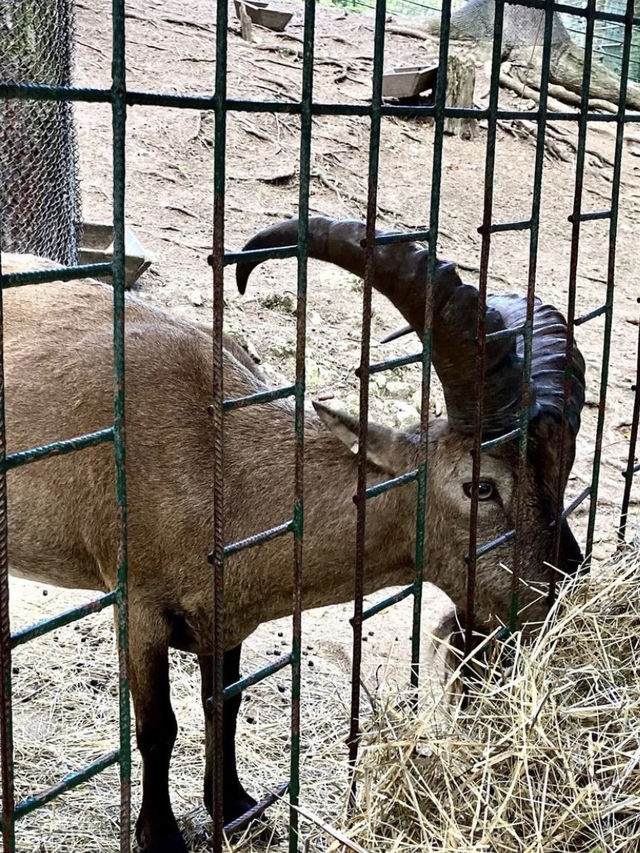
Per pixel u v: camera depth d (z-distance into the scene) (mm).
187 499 3547
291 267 9359
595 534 6395
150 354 3750
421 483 3133
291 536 3572
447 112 2893
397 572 3738
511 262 11375
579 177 3514
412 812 3049
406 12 21500
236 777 3869
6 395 3764
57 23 7012
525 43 16547
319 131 13273
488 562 3592
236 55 15109
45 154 7105
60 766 4074
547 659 3252
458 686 3469
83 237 8664
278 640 5137
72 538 3740
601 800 2990
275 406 3777
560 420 3586
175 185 10938
